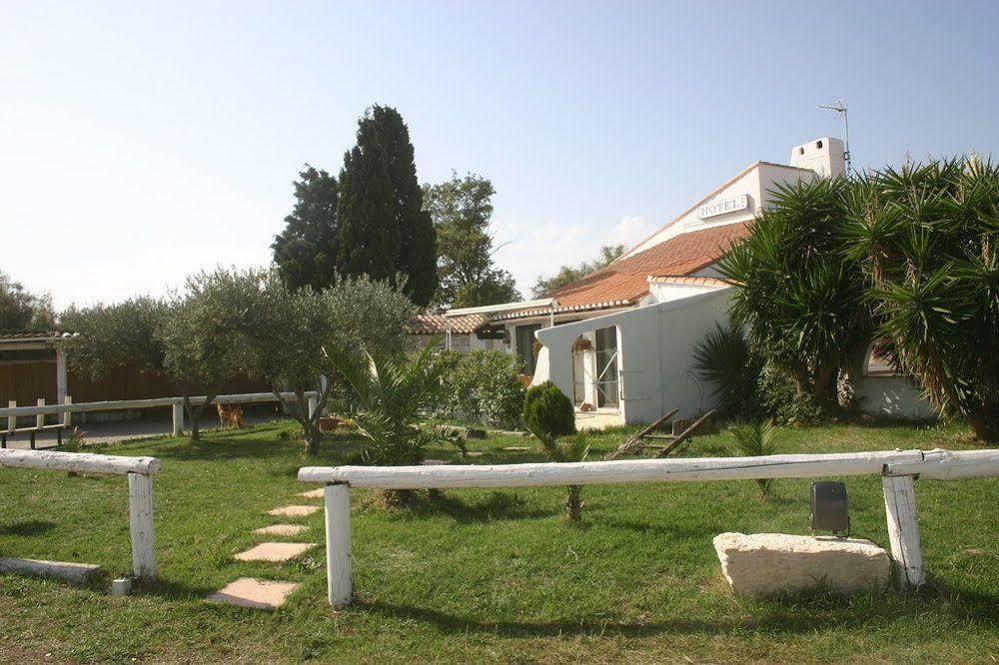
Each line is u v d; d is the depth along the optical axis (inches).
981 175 398.9
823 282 459.2
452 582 203.2
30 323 1472.7
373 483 193.5
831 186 493.7
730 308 543.2
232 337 454.9
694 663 159.6
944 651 156.9
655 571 205.3
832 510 186.9
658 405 578.6
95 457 219.5
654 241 1079.0
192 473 406.0
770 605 179.0
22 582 215.3
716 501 275.7
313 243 1061.8
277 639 177.6
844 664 155.7
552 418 509.0
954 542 216.1
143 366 594.9
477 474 192.7
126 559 236.7
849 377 503.5
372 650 170.2
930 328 371.2
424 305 1076.5
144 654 172.2
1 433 549.6
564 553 219.5
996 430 393.7
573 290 919.0
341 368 314.8
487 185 1596.9
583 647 168.6
